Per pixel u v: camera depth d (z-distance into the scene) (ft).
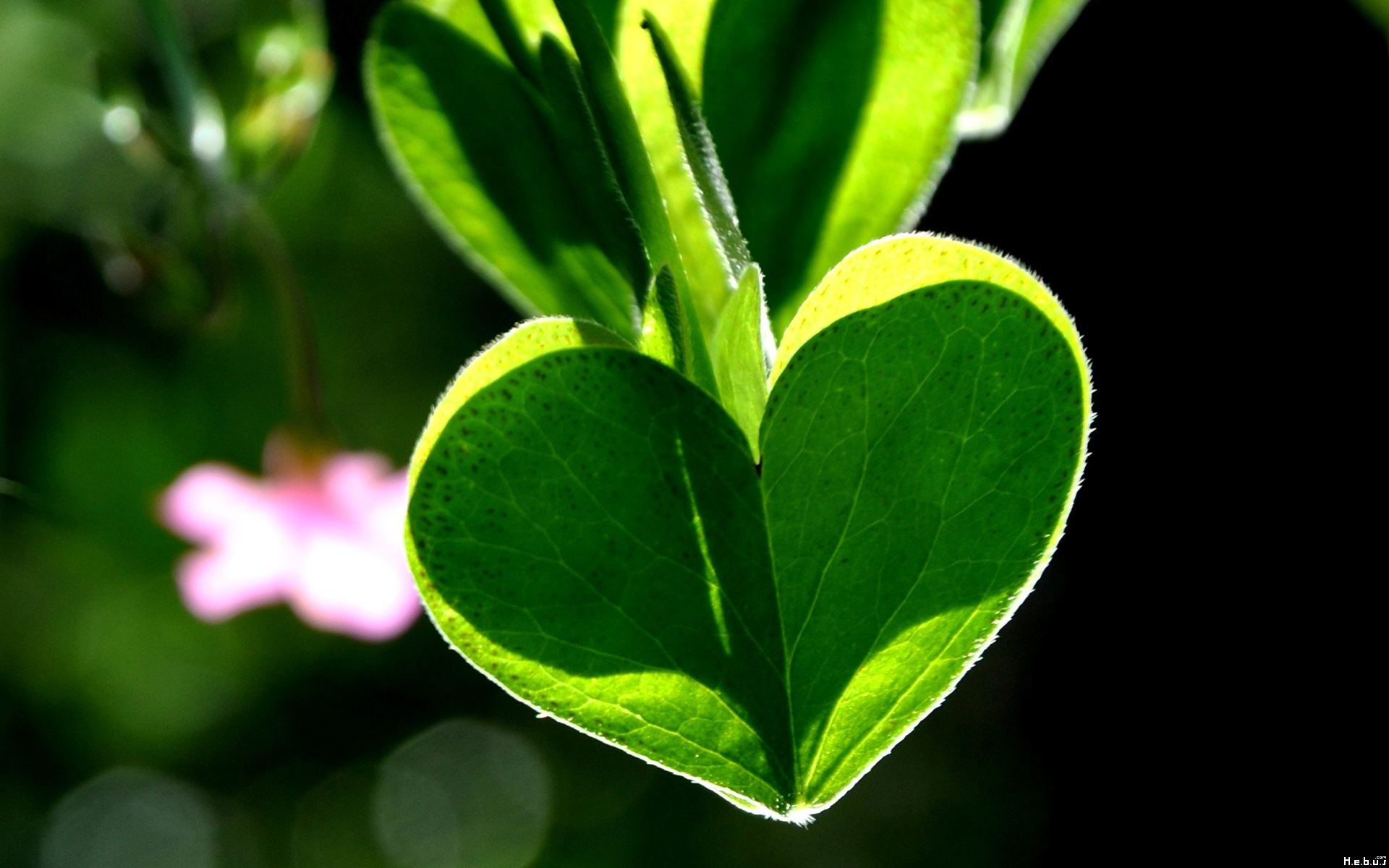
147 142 0.58
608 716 0.34
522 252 0.38
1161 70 1.72
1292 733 1.79
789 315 0.37
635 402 0.34
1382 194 1.68
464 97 0.38
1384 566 1.75
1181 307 1.81
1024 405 0.34
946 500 0.34
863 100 0.37
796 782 0.34
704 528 0.34
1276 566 1.80
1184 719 1.85
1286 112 1.71
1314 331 1.75
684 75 0.35
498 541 0.34
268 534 0.83
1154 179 1.78
